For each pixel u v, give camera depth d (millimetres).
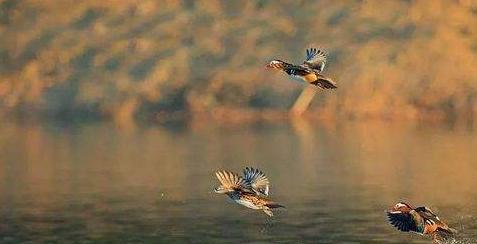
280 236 37344
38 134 67688
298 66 19688
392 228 38344
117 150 60062
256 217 40812
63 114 77125
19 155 58625
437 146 59906
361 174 50656
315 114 73625
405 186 47344
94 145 62281
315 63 19844
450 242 36438
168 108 76250
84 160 56469
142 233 38312
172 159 56219
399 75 74375
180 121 74062
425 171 51344
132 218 41031
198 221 40219
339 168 52562
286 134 65938
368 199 44281
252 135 65875
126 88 77750
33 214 42156
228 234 37781
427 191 46188
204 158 56344
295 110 74062
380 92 73750
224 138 64625
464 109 72688
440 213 41625
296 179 49375
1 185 49094
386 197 44719
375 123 71000
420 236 36781
